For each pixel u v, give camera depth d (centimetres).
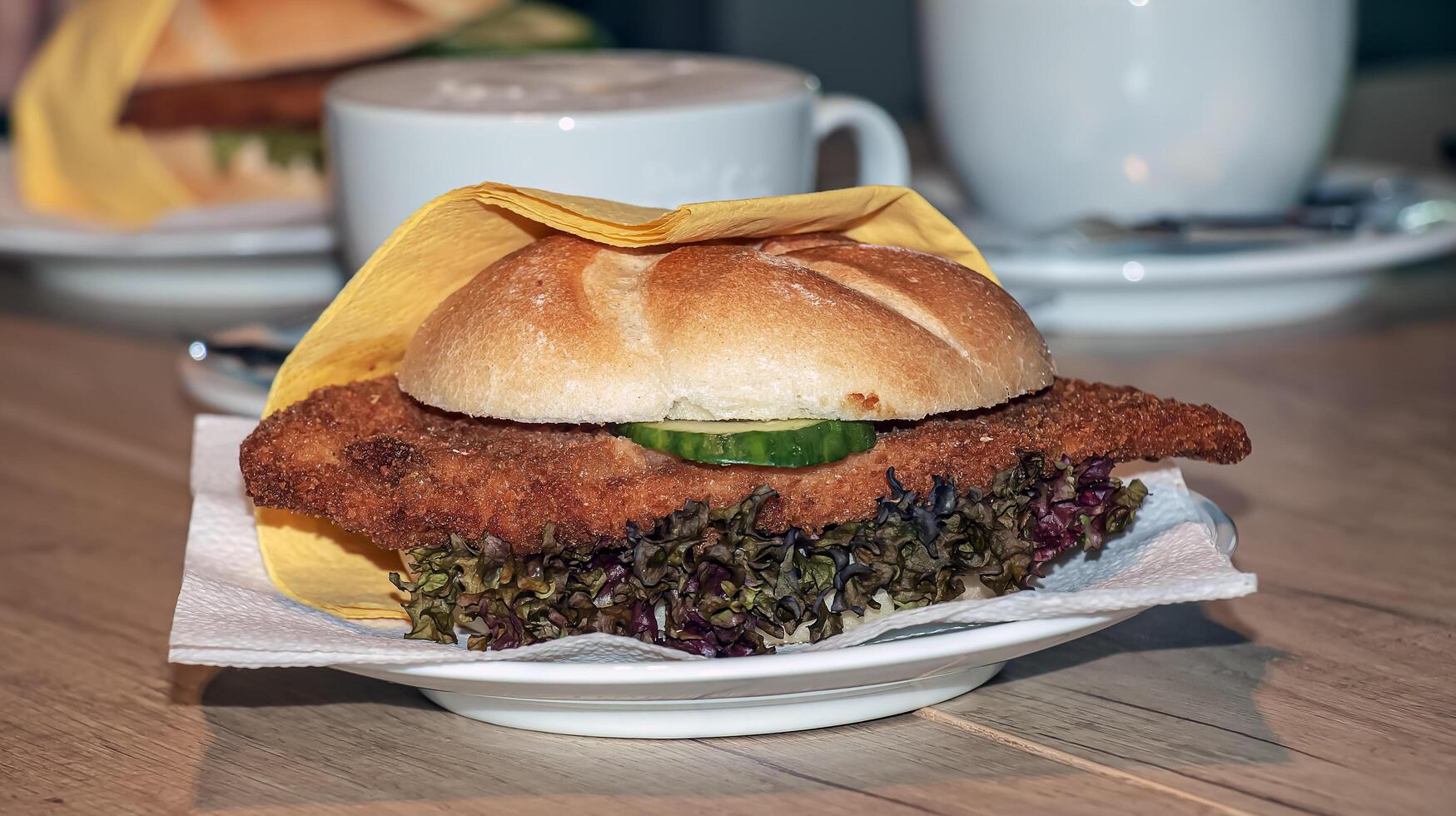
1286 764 42
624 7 180
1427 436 59
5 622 49
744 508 43
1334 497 55
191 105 84
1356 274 72
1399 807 40
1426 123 124
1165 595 41
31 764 43
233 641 41
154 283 80
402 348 48
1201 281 67
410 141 55
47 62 83
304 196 86
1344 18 74
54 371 69
